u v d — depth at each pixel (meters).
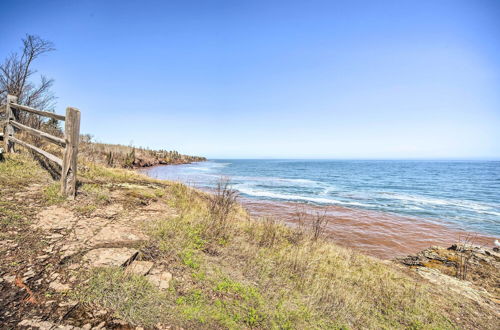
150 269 3.20
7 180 5.01
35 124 10.72
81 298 2.36
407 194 25.41
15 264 2.61
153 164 46.03
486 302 5.30
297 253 5.54
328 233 10.96
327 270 5.24
